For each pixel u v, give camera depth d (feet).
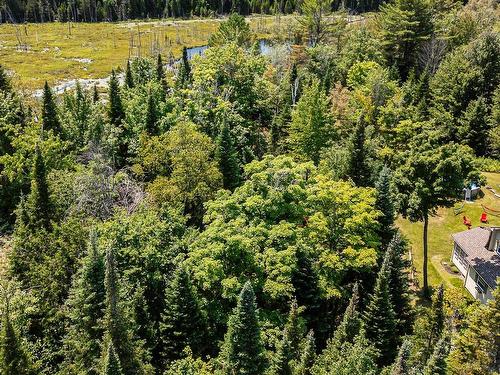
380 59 275.39
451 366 97.50
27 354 84.99
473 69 236.63
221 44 328.90
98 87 378.73
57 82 394.32
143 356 97.91
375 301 111.65
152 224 123.13
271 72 277.85
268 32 555.69
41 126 183.62
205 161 162.91
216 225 119.96
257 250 119.55
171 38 600.39
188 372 86.94
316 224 127.24
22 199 141.28
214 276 110.63
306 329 118.01
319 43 327.26
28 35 588.91
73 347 101.96
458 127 230.68
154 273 114.93
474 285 154.51
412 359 101.91
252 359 89.20
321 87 238.07
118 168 197.88
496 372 93.35
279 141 220.23
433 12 306.55
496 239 156.97
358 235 130.52
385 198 143.13
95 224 126.11
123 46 553.23
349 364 82.84
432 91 249.14
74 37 588.91
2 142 176.86
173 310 106.01
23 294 109.81
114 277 89.25
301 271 121.08
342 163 164.55
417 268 170.50
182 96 226.99
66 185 146.41
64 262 118.52
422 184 145.07
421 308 127.95
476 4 342.23
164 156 170.09
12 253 127.44
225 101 210.59
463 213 199.72
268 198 127.75
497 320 94.94
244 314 87.15
